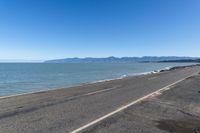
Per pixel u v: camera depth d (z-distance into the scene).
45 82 33.06
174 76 33.16
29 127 6.40
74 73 59.41
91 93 14.48
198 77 30.19
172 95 13.80
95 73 58.91
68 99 11.77
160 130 6.54
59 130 6.17
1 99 11.73
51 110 8.79
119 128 6.53
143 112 8.78
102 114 8.22
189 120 7.83
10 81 35.25
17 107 9.36
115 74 53.53
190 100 12.23
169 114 8.62
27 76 47.75
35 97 12.55
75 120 7.27
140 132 6.25
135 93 14.48
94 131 6.16
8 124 6.68
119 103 10.59
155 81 24.64
